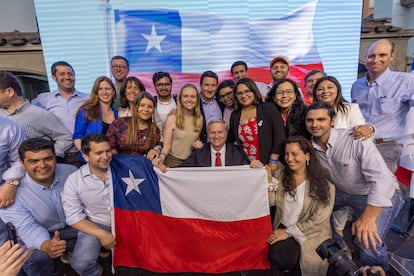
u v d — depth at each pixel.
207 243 2.31
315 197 2.12
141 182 2.32
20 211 2.03
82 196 2.15
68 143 2.85
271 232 2.27
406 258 2.50
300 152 2.09
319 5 3.83
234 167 2.25
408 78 2.74
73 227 2.18
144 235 2.31
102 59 3.74
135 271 2.36
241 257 2.29
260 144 2.43
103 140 2.05
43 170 1.96
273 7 3.79
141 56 3.79
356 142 1.98
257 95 2.43
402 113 2.86
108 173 2.25
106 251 2.59
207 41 3.82
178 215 2.32
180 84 3.92
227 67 3.93
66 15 3.57
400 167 3.04
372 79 2.91
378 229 2.09
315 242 2.12
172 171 2.29
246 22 3.81
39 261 2.14
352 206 2.35
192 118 2.65
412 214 2.97
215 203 2.29
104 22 3.64
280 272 2.30
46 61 3.67
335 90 2.34
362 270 1.39
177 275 2.29
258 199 2.25
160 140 2.64
